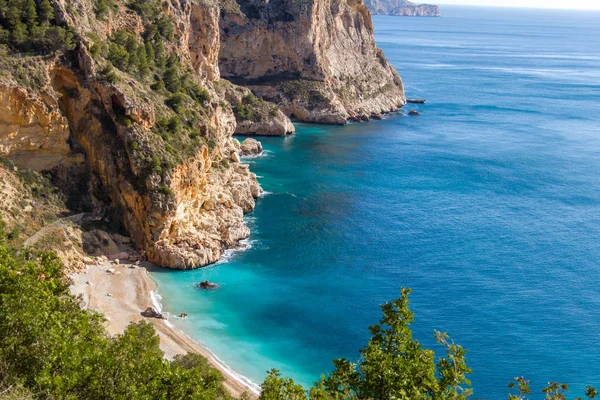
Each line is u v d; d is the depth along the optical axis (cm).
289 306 8056
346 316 7912
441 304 8288
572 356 7194
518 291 8700
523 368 6962
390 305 3994
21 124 8244
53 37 8625
